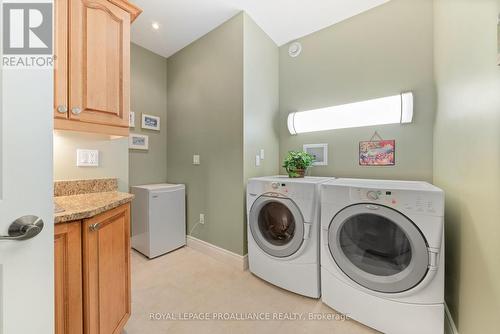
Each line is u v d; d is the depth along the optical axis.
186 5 1.88
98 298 0.97
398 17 1.80
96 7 1.21
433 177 1.64
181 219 2.43
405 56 1.77
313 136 2.25
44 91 0.60
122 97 1.33
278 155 2.51
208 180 2.28
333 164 2.12
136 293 1.61
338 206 1.35
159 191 2.22
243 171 1.98
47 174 0.60
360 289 1.28
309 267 1.52
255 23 2.11
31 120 0.57
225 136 2.11
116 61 1.30
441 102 1.45
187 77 2.50
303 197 1.51
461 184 1.11
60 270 0.83
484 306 0.87
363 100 1.96
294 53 2.39
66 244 0.84
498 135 0.78
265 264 1.73
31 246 0.57
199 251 2.35
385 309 1.21
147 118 2.57
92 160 1.46
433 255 1.07
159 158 2.71
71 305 0.85
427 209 1.09
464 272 1.07
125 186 1.62
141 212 2.23
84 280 0.90
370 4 1.87
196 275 1.87
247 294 1.61
